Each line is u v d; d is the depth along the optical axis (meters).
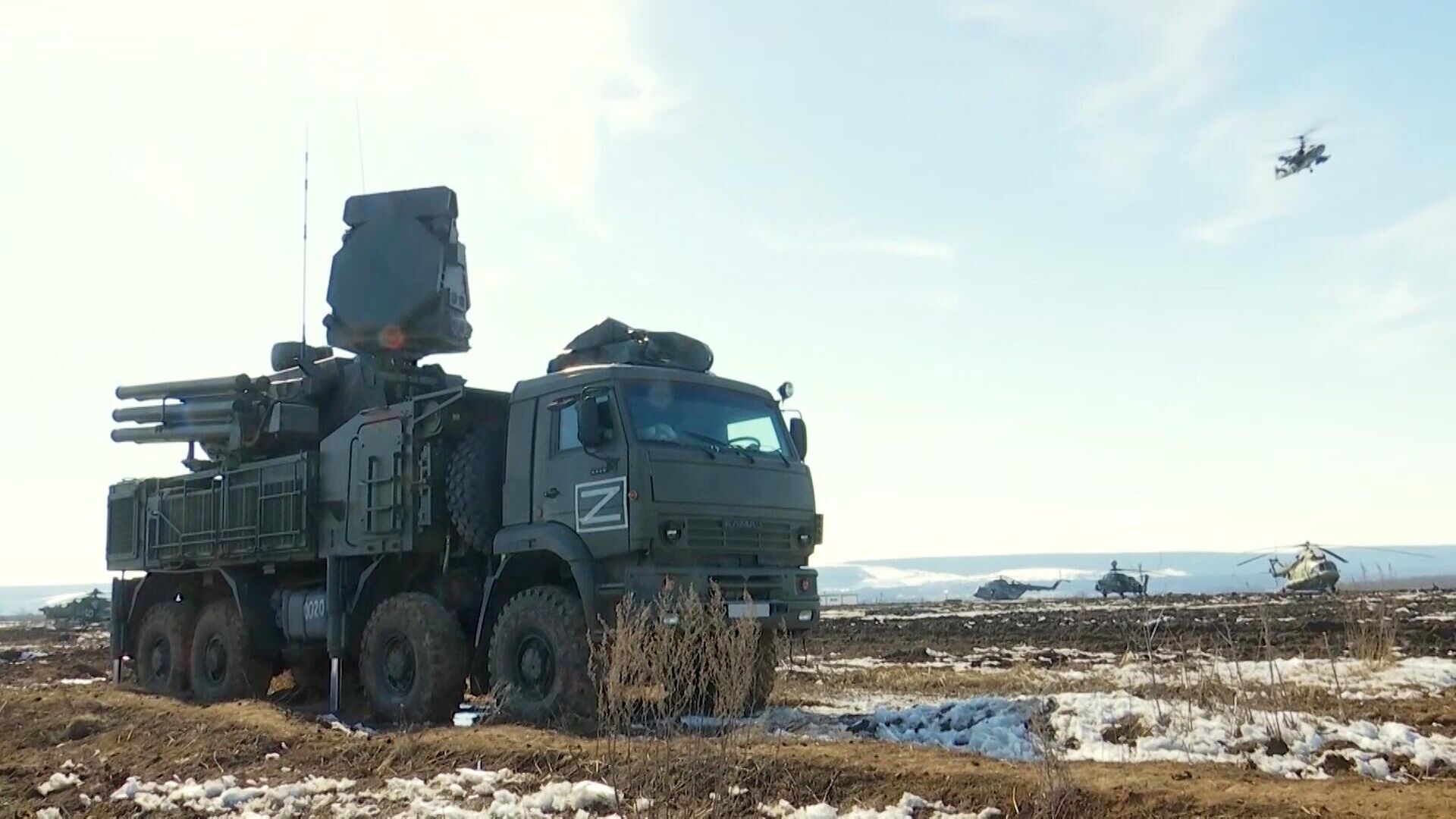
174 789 8.98
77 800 9.00
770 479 11.63
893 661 18.12
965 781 7.07
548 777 8.16
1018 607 40.31
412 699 11.93
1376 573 18.98
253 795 8.55
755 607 10.56
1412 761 7.57
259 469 14.77
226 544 15.06
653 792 7.55
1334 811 6.13
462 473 12.12
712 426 11.52
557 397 11.50
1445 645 16.80
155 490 16.77
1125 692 10.13
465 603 12.45
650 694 9.64
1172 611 28.39
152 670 16.39
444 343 14.51
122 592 17.33
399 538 12.59
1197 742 8.20
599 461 10.95
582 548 10.89
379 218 14.74
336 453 13.68
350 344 14.64
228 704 12.31
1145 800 6.50
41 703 12.88
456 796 7.98
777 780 7.55
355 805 8.06
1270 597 38.41
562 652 10.63
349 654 13.29
